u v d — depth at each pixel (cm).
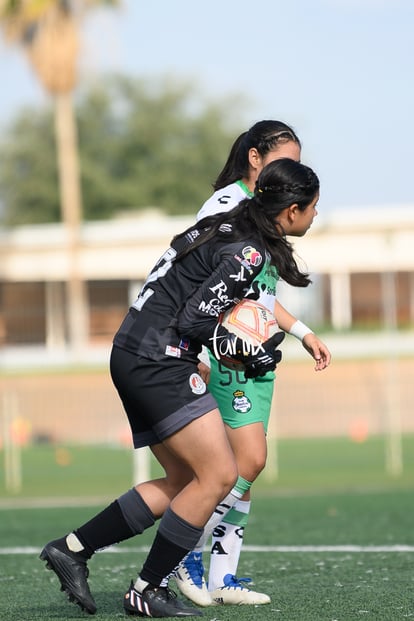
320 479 4972
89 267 11338
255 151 1459
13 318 12094
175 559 1272
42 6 9612
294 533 2572
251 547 2239
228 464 1247
